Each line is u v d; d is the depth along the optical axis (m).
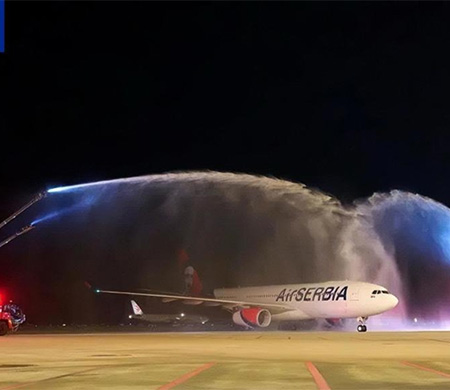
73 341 46.91
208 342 45.00
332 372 21.25
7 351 34.34
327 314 70.88
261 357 29.27
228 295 82.50
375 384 17.67
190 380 18.75
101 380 18.86
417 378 19.33
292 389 16.52
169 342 44.72
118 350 35.09
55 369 22.78
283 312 75.06
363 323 70.62
